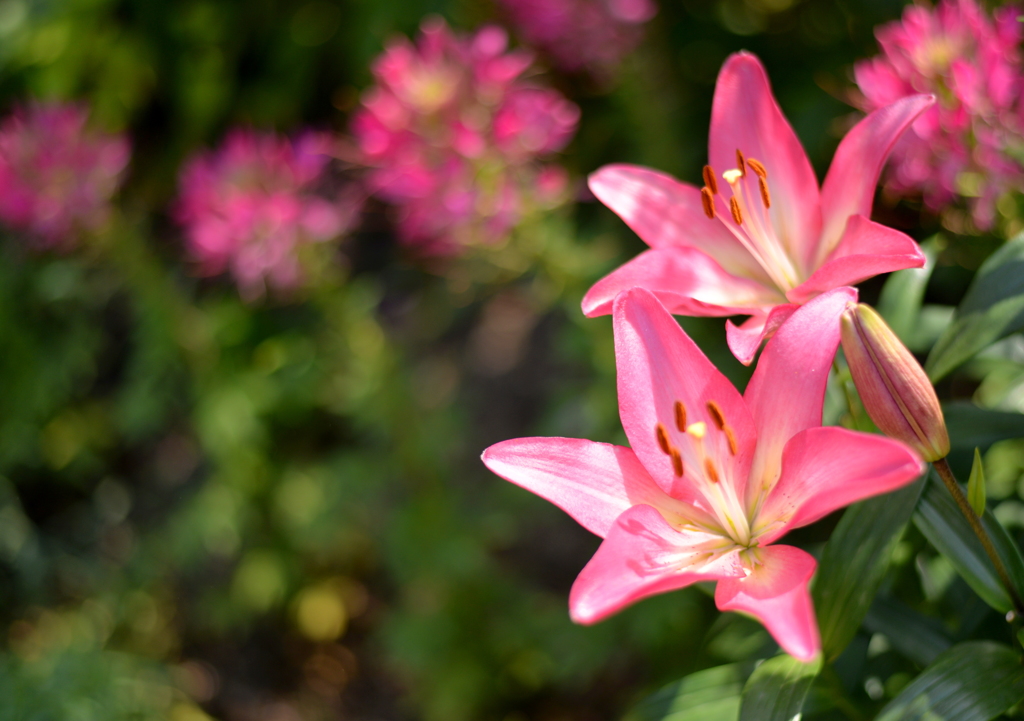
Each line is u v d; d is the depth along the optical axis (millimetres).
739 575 791
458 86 1138
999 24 918
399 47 1150
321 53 1920
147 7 1892
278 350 1603
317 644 1751
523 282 1586
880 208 1102
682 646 1310
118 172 1384
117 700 1479
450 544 1400
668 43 1589
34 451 1889
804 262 870
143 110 2029
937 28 927
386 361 1398
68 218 1325
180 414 1988
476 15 1594
